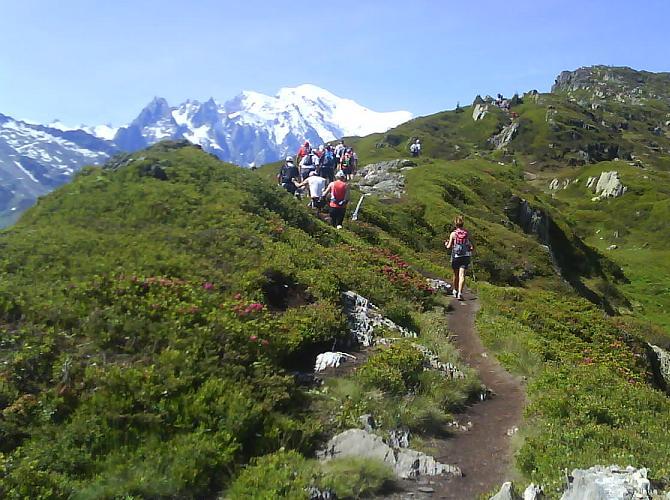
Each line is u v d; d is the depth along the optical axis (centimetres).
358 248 2153
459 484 775
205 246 1386
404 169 5969
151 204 1580
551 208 7050
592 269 6306
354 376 1012
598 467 714
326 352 1118
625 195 12469
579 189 14188
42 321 929
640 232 10831
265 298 1212
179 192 1712
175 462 707
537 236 5616
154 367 856
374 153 10781
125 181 1775
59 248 1230
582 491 662
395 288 1745
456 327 1681
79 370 825
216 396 829
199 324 991
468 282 2498
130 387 802
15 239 1269
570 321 2134
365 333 1258
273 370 945
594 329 2117
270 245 1513
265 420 823
